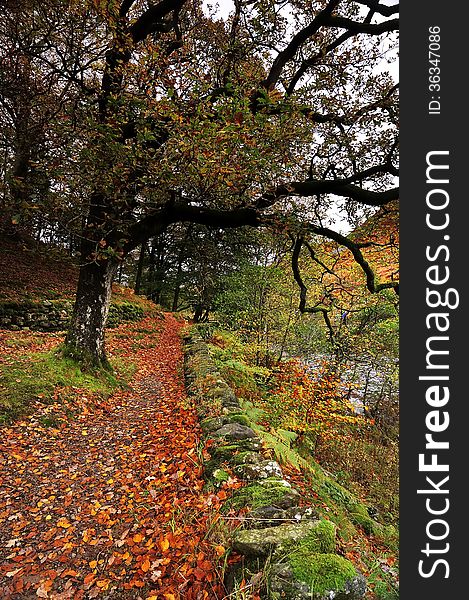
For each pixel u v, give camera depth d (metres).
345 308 11.22
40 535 3.52
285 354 11.87
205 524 3.04
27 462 4.72
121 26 5.77
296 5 8.73
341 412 8.70
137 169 5.66
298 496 3.13
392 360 11.27
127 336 14.90
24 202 4.66
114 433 6.02
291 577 2.14
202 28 9.43
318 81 6.51
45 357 7.58
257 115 4.00
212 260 15.72
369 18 7.43
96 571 3.07
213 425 4.98
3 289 12.11
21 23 5.89
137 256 29.19
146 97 5.12
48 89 5.74
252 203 6.53
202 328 14.73
